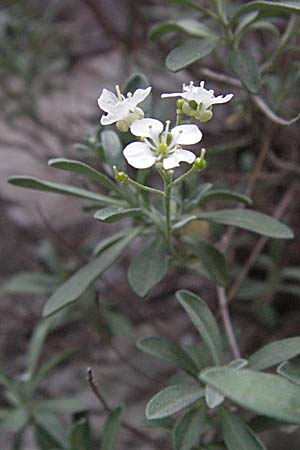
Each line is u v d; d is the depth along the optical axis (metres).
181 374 0.24
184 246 0.23
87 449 0.22
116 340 0.31
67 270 0.29
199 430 0.20
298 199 0.29
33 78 0.34
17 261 0.35
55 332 0.31
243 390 0.17
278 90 0.26
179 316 0.32
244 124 0.30
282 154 0.30
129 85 0.22
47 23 0.35
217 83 0.29
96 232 0.35
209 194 0.22
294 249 0.29
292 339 0.20
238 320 0.29
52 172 0.38
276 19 0.28
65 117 0.34
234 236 0.30
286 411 0.17
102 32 0.37
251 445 0.19
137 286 0.21
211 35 0.23
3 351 0.33
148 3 0.33
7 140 0.38
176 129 0.19
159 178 0.30
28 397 0.26
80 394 0.31
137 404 0.30
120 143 0.22
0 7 0.36
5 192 0.38
